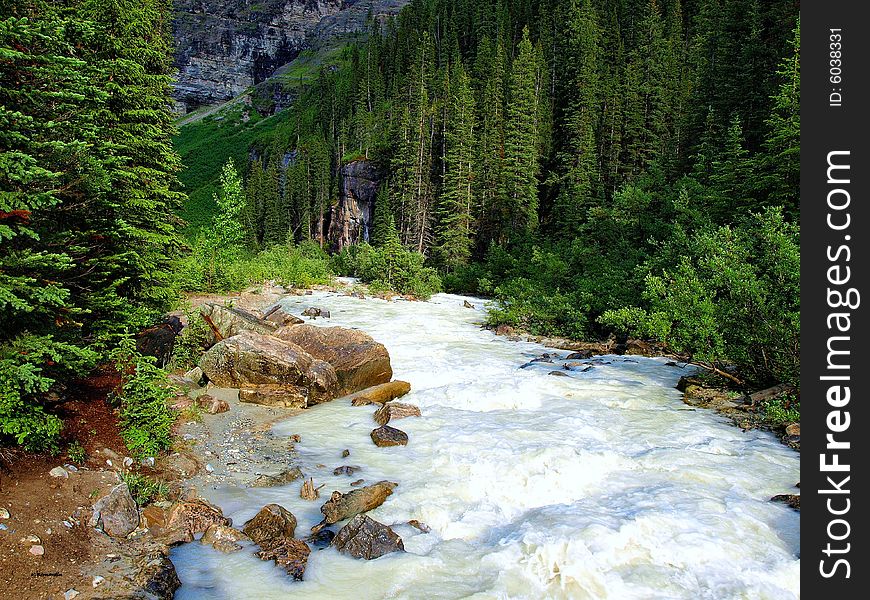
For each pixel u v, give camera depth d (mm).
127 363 8875
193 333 15492
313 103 116438
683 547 6223
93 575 5363
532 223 48281
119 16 12438
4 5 6766
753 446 9609
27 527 5578
